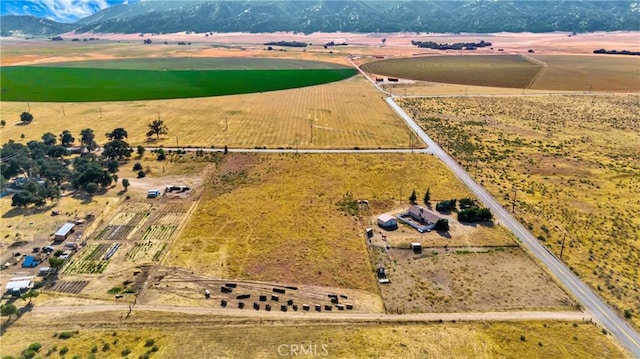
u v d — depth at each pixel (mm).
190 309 70062
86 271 79750
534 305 70938
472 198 108625
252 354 59469
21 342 62281
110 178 114625
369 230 91938
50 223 95938
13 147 131000
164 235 91938
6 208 102625
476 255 84688
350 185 116688
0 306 70062
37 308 70000
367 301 72375
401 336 63500
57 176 113688
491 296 73125
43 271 78688
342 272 80000
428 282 77000
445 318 67938
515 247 87250
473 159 135250
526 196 109688
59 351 60219
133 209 103312
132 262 82500
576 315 68500
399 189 114312
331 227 95188
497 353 60344
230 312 69500
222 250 86500
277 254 85250
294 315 68875
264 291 74750
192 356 59156
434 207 104250
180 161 133875
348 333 64125
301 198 109062
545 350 61000
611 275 78125
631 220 97500
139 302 71688
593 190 113250
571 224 95812
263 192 112500
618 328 65688
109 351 60250
